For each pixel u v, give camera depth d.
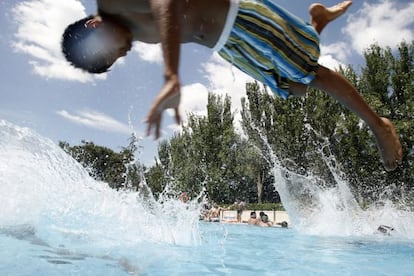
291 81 1.94
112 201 4.33
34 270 2.19
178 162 27.36
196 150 26.55
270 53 1.71
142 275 2.37
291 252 4.34
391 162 2.02
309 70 1.83
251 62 1.76
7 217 3.44
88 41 1.63
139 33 1.60
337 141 20.11
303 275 2.81
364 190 17.97
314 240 6.30
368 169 18.19
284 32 1.70
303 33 1.76
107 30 1.58
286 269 3.05
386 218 9.38
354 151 18.38
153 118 1.14
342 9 2.03
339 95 1.92
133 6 1.49
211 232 6.95
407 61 19.08
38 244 2.90
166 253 3.29
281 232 8.11
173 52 1.23
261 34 1.66
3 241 2.87
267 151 22.94
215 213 16.59
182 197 7.56
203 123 26.62
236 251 4.01
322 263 3.49
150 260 2.87
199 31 1.62
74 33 1.66
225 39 1.64
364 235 7.80
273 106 22.67
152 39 1.60
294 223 9.93
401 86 18.86
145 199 5.02
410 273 3.04
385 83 19.06
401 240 6.67
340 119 19.45
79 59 1.69
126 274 2.34
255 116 23.83
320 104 20.53
